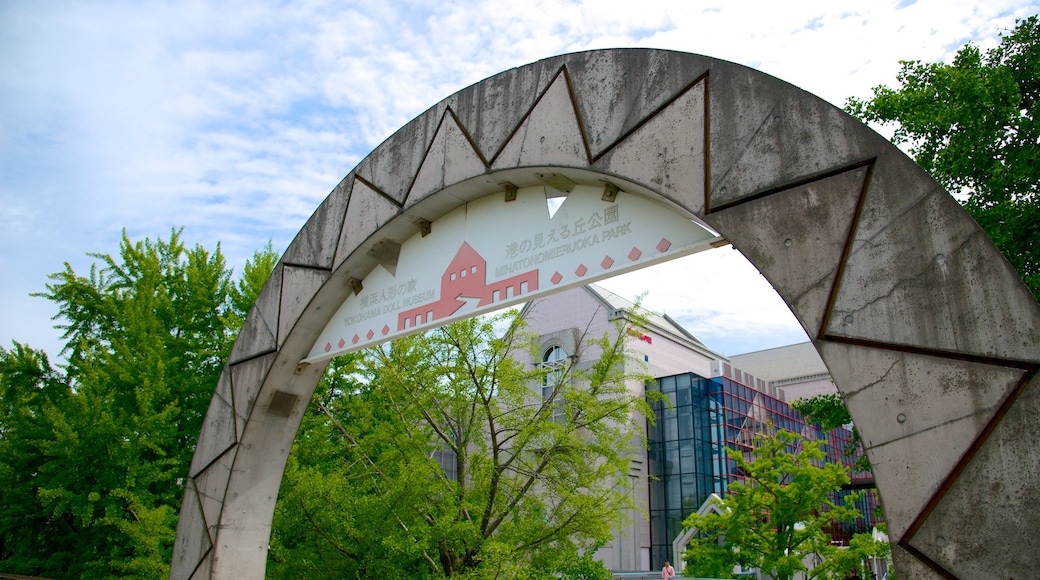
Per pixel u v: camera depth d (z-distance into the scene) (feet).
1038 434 11.36
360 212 24.40
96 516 41.52
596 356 98.07
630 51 18.31
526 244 20.70
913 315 12.84
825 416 42.01
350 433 39.88
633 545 94.73
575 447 35.01
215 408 27.43
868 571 52.03
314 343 26.27
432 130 22.76
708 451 102.06
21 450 42.98
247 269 51.11
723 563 53.31
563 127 19.07
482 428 37.78
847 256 13.75
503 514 34.63
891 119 38.11
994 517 11.48
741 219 15.26
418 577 34.09
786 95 15.35
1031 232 32.89
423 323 22.80
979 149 33.63
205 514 26.09
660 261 17.76
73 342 48.88
